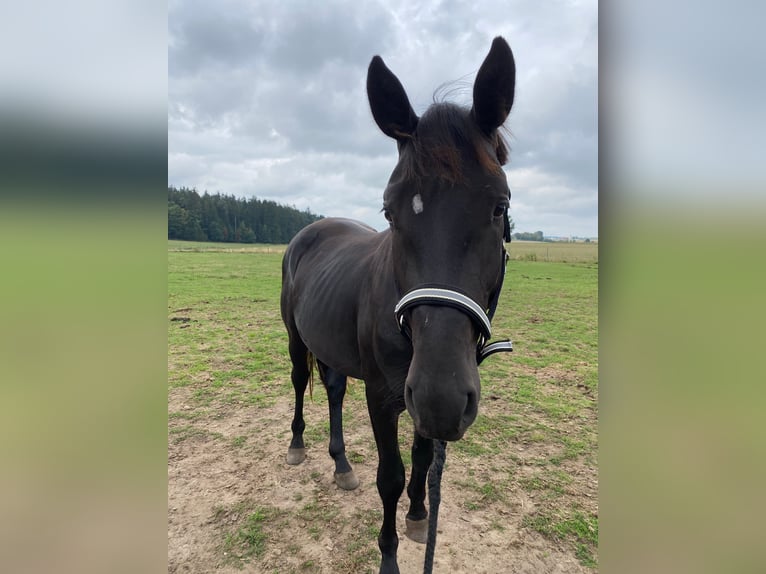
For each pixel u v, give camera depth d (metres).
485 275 1.46
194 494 2.83
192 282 14.05
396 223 1.50
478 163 1.43
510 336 7.29
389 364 1.85
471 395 1.33
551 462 3.20
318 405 4.34
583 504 2.71
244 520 2.58
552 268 22.02
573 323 8.33
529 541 2.40
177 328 7.69
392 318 1.77
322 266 2.74
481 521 2.55
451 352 1.30
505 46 1.51
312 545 2.39
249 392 4.68
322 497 2.81
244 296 11.48
